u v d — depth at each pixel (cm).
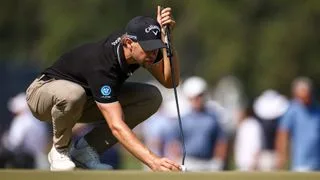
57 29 12769
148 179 1609
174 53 2188
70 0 13025
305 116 3888
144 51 2045
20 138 4156
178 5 12481
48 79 2156
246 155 4359
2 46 14088
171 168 1950
